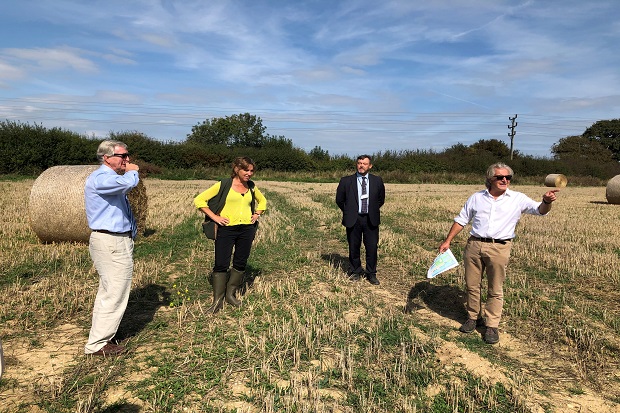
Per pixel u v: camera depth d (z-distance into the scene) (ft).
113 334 14.20
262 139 187.11
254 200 19.25
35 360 13.67
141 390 12.07
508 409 11.87
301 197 70.03
